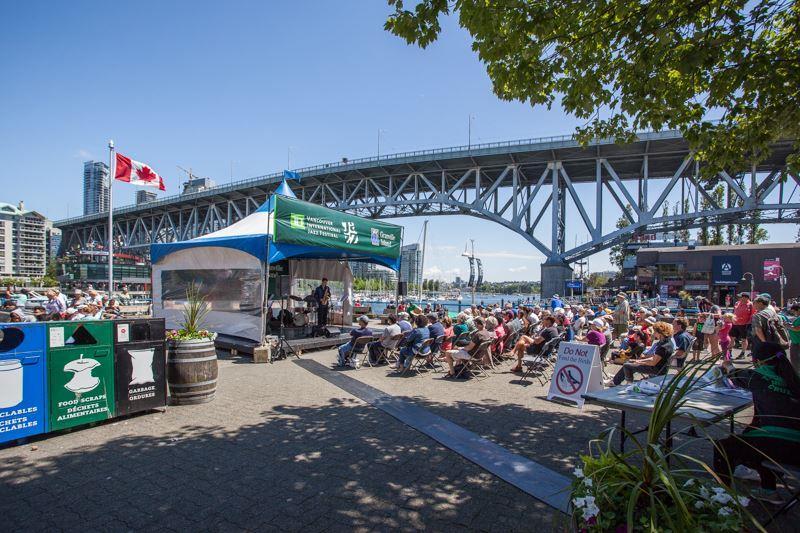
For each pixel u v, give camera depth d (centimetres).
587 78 572
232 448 498
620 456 237
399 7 517
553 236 5078
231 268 1206
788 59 499
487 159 5375
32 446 496
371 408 670
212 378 694
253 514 356
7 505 367
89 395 548
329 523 343
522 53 555
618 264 7519
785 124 564
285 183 1374
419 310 1237
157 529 333
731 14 508
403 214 7088
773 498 364
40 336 507
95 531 330
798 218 4900
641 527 203
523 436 548
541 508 369
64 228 12200
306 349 1240
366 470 443
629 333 1152
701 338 1175
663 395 244
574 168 5553
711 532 195
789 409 331
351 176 6312
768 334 822
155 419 601
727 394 449
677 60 557
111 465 448
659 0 496
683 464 230
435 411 656
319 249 1235
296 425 582
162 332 629
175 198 8462
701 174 666
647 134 4391
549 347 921
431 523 344
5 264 15288
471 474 436
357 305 2578
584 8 508
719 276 4266
